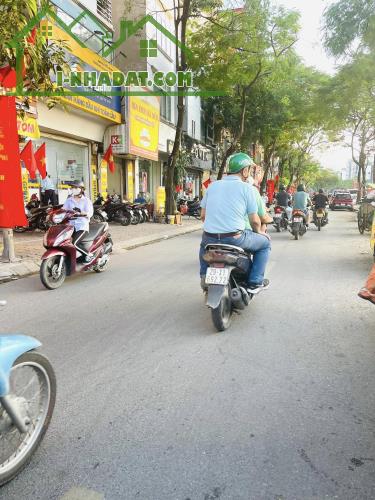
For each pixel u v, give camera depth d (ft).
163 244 42.27
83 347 14.03
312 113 94.32
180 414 9.84
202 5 60.49
